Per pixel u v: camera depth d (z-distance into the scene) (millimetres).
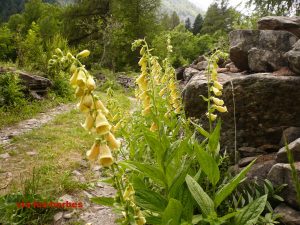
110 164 2037
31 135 7637
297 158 3645
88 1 33500
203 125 5113
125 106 10062
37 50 17469
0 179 5184
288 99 4465
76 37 33406
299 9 11914
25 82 12172
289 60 4754
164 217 2676
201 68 8562
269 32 5867
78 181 5066
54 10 38938
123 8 33625
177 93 4406
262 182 3865
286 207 3422
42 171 5414
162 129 3514
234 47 5930
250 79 4586
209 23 49188
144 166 2953
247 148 4609
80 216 4164
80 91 1954
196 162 4145
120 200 2244
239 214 2896
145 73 3709
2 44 22406
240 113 4676
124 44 29812
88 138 7609
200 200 2877
